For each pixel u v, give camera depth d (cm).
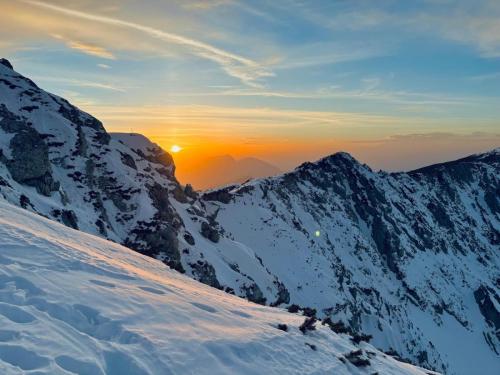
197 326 1636
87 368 1034
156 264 3397
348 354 2175
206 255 8931
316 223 18625
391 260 19850
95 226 6788
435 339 16600
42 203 5969
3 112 7375
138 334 1331
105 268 1962
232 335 1695
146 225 7550
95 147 9094
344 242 18938
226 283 8256
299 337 2103
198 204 13112
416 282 19338
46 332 1109
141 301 1648
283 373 1597
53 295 1367
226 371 1383
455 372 15188
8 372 890
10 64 10069
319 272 14375
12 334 1041
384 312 15712
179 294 2048
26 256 1691
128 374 1119
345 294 14300
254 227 14900
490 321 19238
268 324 2159
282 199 18562
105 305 1457
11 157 6284
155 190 9094
